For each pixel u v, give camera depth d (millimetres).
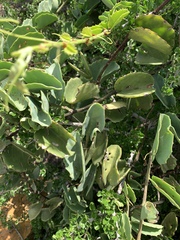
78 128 396
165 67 406
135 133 404
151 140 418
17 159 382
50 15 438
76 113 389
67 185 434
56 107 358
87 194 405
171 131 362
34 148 399
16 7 626
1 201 478
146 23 368
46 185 469
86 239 387
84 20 506
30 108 298
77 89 370
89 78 408
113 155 377
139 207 375
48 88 311
